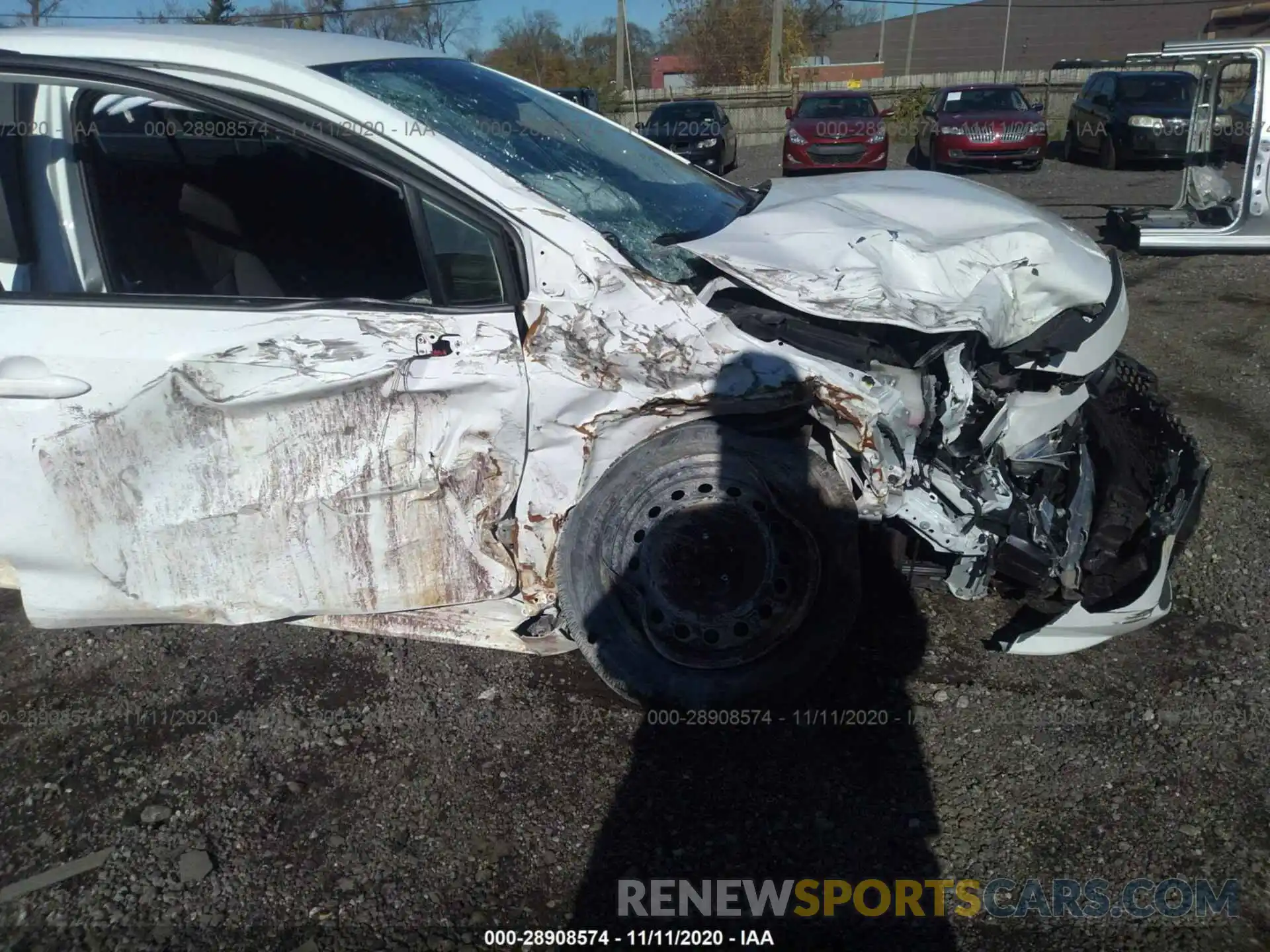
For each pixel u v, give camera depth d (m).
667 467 2.61
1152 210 9.34
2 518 2.64
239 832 2.49
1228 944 2.08
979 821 2.44
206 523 2.63
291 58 2.70
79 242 2.74
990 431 2.86
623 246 2.68
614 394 2.54
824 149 16.38
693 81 34.12
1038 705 2.82
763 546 2.67
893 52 56.91
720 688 2.71
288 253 2.77
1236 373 5.41
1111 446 3.39
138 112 2.70
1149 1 48.66
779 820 2.46
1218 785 2.51
